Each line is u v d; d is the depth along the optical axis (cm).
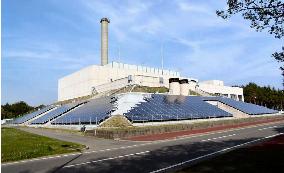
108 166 1820
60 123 5716
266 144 2566
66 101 9656
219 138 3253
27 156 2278
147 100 5634
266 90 13138
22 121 8419
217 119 5666
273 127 4525
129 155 2238
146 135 3862
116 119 4369
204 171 1513
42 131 5175
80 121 4978
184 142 3003
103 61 9562
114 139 3522
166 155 2177
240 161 1753
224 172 1473
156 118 4706
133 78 7250
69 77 10062
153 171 1634
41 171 1728
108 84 7925
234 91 10750
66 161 2050
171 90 6962
